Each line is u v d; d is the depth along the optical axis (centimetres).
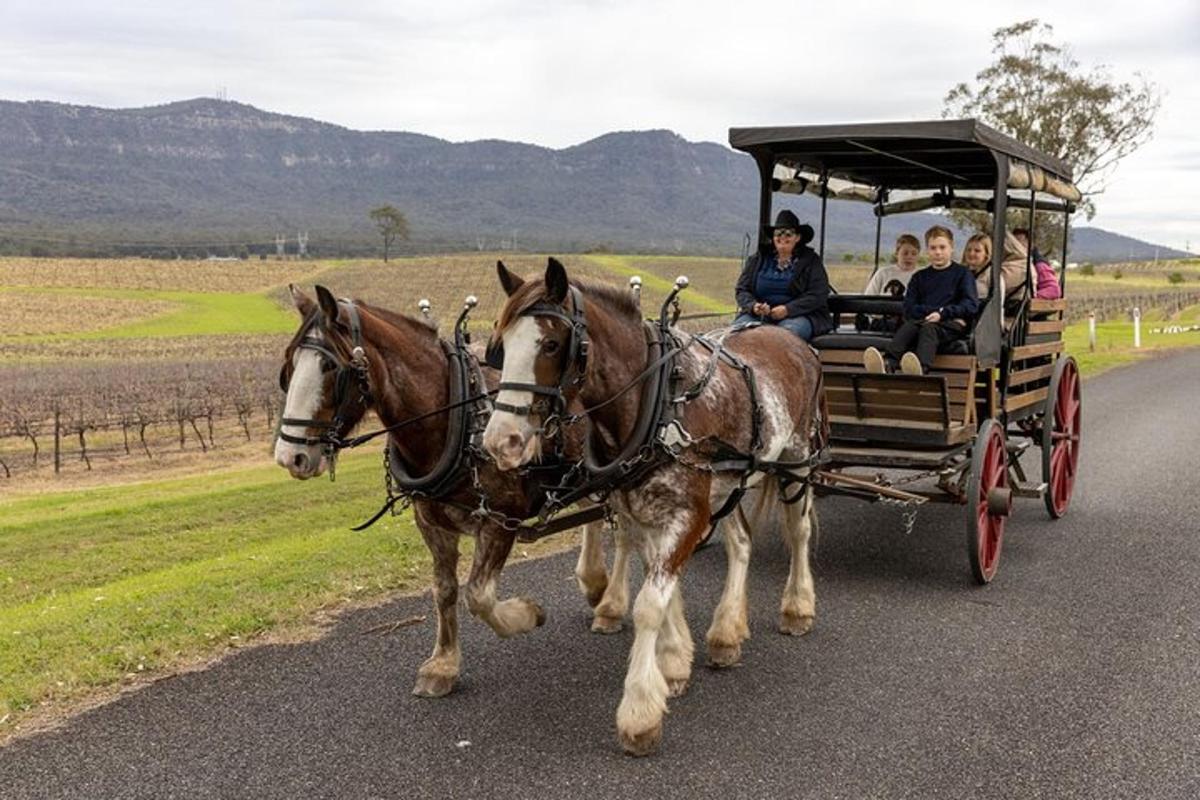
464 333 600
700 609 750
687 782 484
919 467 781
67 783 480
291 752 512
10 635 695
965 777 487
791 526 703
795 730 541
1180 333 3666
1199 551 883
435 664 588
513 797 469
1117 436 1457
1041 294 1009
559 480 583
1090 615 721
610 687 600
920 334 794
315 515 1280
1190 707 563
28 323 7256
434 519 581
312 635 683
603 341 525
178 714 556
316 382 525
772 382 652
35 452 2531
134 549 1195
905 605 748
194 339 6378
